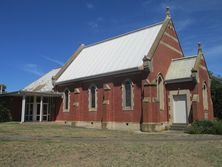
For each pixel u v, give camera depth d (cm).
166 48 3133
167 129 2828
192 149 1471
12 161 1102
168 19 3284
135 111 2811
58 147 1411
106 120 3023
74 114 3522
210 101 3127
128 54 3186
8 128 2588
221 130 2314
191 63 2967
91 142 1656
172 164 1127
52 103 4044
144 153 1319
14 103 3919
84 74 3519
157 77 2873
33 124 3312
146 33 3334
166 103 2939
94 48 4103
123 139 1884
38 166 1040
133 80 2877
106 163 1102
